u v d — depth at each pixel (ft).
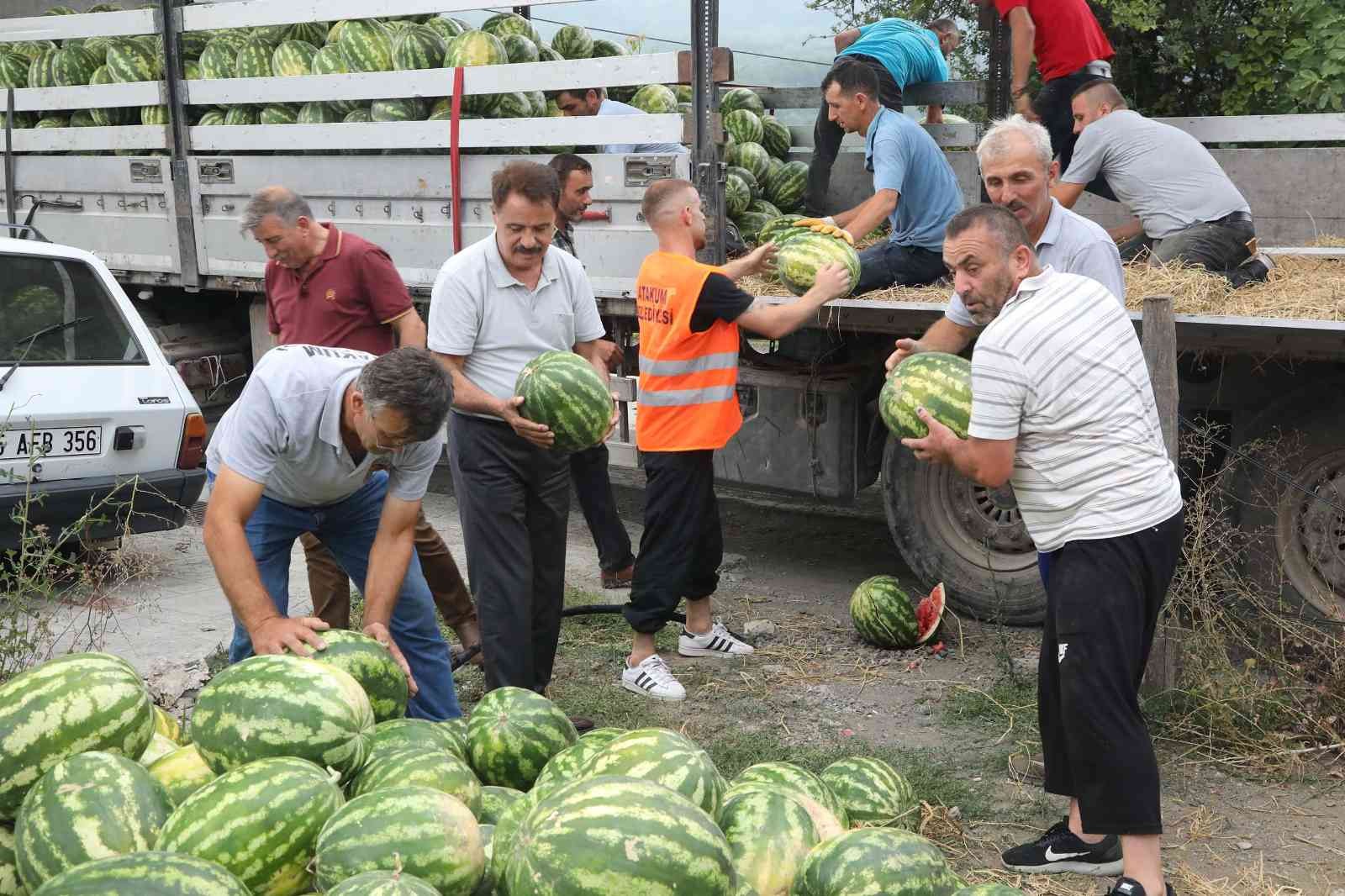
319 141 24.44
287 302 18.52
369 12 23.82
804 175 27.17
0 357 21.26
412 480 12.79
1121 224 24.70
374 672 11.01
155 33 26.81
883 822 11.76
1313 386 17.80
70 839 8.26
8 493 20.53
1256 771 15.30
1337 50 34.45
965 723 16.83
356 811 8.39
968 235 12.14
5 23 29.94
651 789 7.95
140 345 22.90
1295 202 23.17
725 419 17.24
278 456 12.35
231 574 11.72
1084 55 23.81
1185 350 17.40
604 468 21.85
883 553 25.66
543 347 15.83
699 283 16.63
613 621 21.04
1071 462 11.80
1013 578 20.24
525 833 7.86
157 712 11.27
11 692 9.18
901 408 14.32
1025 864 13.00
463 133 22.50
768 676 18.74
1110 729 11.59
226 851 8.27
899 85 23.73
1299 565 18.20
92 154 29.30
